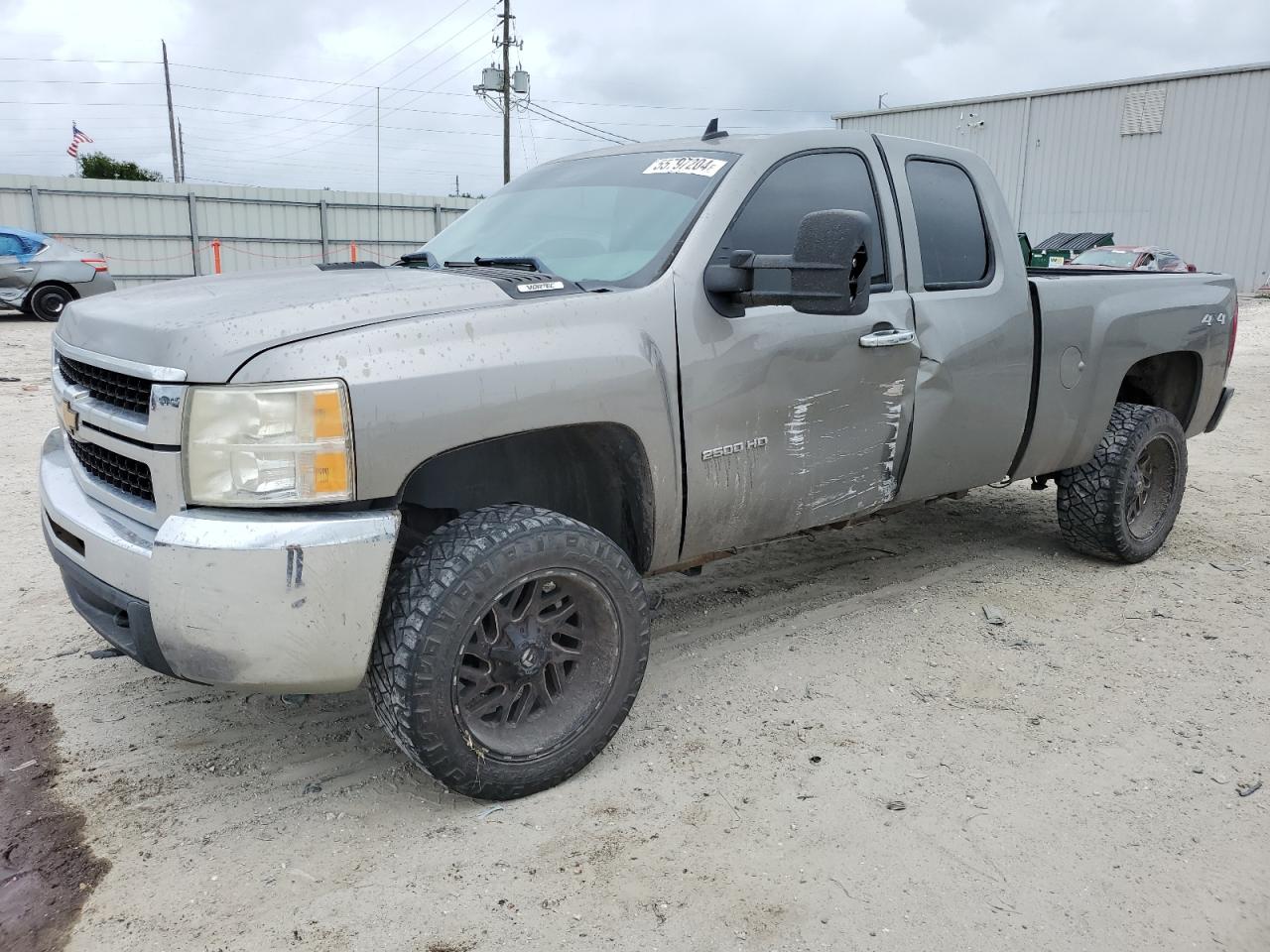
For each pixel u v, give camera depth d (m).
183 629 2.36
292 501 2.35
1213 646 3.83
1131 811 2.73
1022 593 4.40
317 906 2.34
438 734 2.53
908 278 3.68
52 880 2.44
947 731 3.16
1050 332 4.16
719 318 3.07
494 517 2.67
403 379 2.42
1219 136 28.14
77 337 2.88
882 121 34.62
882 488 3.68
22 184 25.61
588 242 3.27
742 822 2.67
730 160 3.32
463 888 2.41
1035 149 31.42
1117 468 4.51
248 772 2.94
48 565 4.62
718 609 4.21
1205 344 4.95
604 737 2.88
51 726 3.19
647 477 2.94
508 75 39.22
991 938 2.24
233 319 2.42
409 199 30.75
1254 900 2.38
